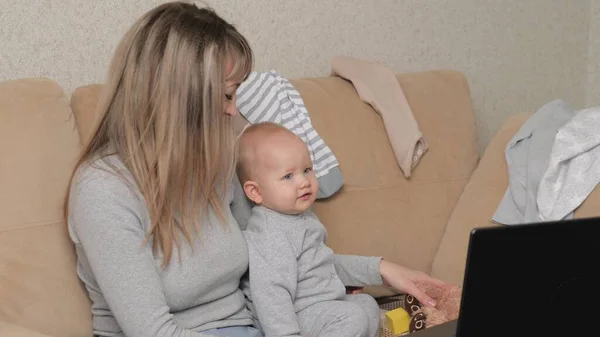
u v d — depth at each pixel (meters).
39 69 1.86
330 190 1.89
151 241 1.42
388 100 2.05
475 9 2.67
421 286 1.75
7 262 1.50
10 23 1.80
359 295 1.78
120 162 1.41
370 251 1.98
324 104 1.99
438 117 2.15
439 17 2.58
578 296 0.99
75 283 1.56
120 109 1.42
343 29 2.36
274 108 1.86
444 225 2.08
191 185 1.46
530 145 1.93
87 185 1.37
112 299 1.35
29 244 1.52
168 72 1.38
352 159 1.98
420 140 2.06
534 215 1.84
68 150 1.61
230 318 1.57
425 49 2.57
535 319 0.98
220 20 1.46
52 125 1.60
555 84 2.98
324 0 2.30
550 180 1.82
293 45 2.26
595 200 1.76
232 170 1.57
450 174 2.12
